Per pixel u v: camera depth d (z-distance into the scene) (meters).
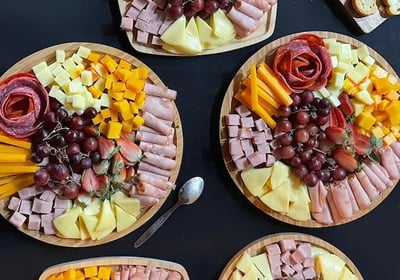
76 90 0.90
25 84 0.89
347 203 1.03
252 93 0.97
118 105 0.91
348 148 1.01
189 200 1.00
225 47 1.01
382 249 1.13
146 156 0.94
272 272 1.02
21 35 0.94
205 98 1.03
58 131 0.89
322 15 1.10
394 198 1.14
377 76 1.06
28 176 0.89
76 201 0.92
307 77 0.99
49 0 0.96
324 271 1.04
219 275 1.03
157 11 0.97
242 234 1.04
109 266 0.96
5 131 0.86
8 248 0.94
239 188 1.01
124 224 0.94
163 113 0.95
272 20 1.03
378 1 1.11
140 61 0.96
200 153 1.02
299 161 1.00
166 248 1.01
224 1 0.97
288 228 1.07
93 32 0.97
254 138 0.99
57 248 0.96
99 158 0.91
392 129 1.08
